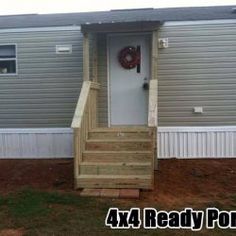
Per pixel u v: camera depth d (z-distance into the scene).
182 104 9.38
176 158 9.45
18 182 7.74
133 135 7.93
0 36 9.80
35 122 9.90
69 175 8.10
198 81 9.32
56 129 9.84
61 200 6.27
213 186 7.25
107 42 9.41
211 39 9.22
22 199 6.34
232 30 9.16
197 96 9.34
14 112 9.95
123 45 9.40
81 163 7.24
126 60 9.36
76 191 6.92
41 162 9.47
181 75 9.34
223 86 9.27
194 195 6.69
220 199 6.42
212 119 9.37
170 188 7.09
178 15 9.86
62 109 9.78
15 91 9.88
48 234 4.97
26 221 5.41
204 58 9.27
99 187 6.94
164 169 8.44
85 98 7.82
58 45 9.66
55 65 9.70
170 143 9.48
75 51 9.62
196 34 9.24
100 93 9.49
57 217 5.53
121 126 9.23
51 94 9.78
